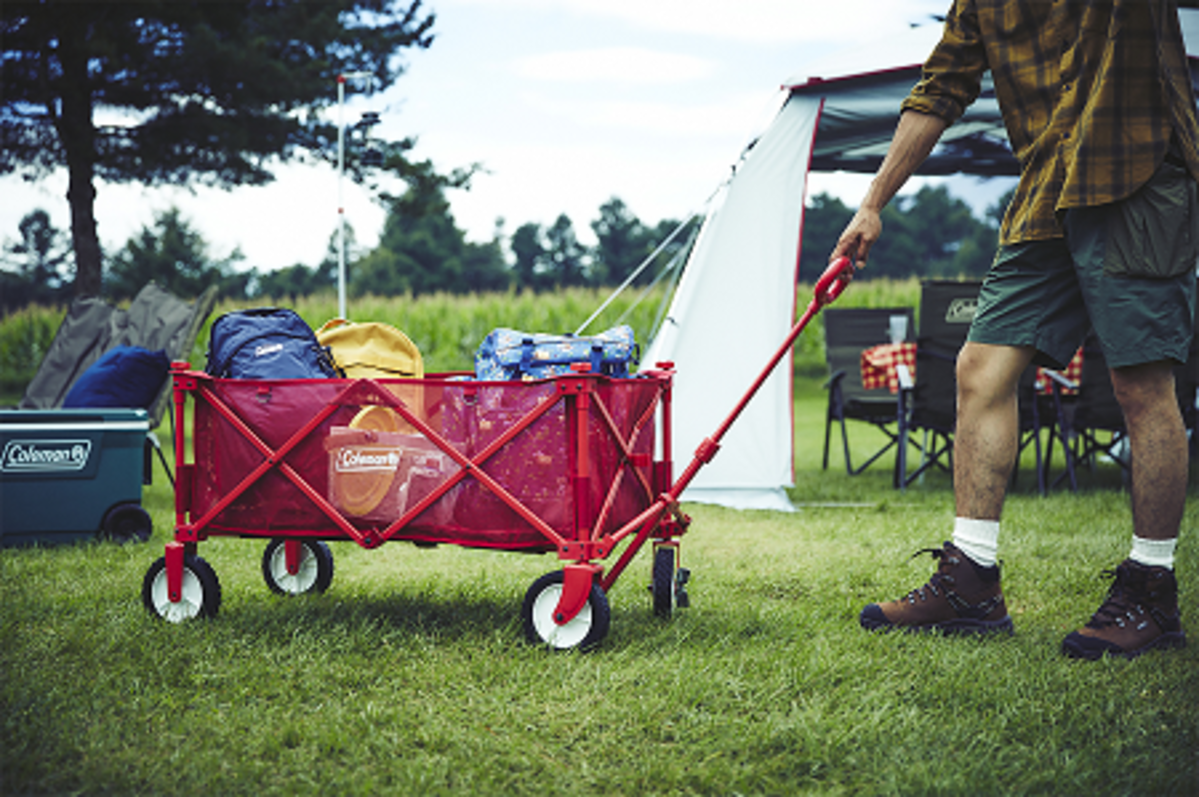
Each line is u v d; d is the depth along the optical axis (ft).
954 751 4.72
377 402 7.04
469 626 7.09
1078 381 15.80
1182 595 7.68
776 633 6.86
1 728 4.97
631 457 7.38
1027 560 9.53
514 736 4.95
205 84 35.60
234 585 8.75
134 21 32.99
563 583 6.48
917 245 143.43
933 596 6.89
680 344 14.64
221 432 7.38
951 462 17.22
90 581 8.86
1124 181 6.11
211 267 107.96
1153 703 5.30
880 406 18.51
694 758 4.71
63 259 116.78
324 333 8.27
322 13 37.58
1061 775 4.38
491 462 6.79
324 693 5.65
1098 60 6.30
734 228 14.70
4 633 6.84
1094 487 16.08
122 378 13.50
